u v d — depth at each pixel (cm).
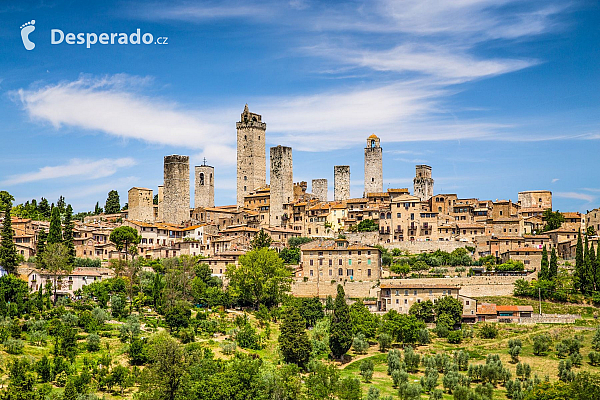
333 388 16475
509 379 17950
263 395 15288
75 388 14575
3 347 16712
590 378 17400
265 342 19900
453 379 17575
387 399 16050
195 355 16538
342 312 19988
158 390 15400
